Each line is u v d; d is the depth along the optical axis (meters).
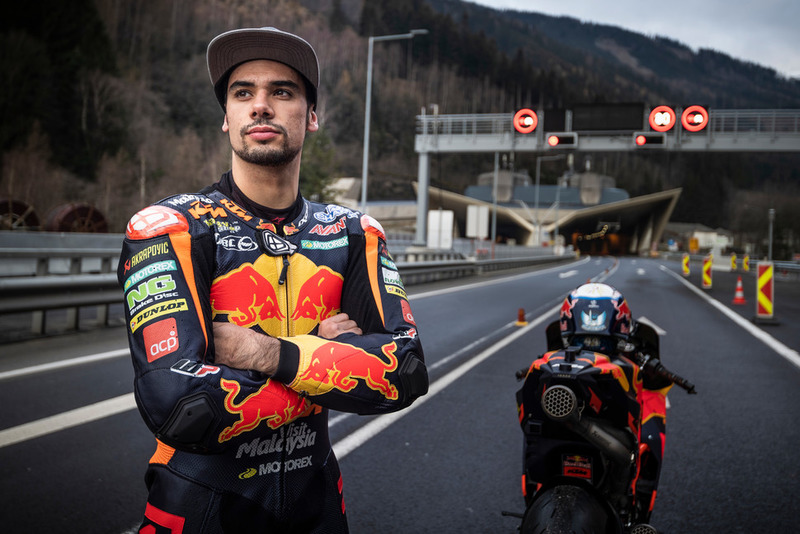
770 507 3.75
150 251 1.29
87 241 18.53
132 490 3.68
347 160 141.00
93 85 64.62
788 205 131.50
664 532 3.42
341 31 173.25
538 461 2.64
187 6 108.00
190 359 1.21
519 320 11.83
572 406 2.34
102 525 3.23
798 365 8.23
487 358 8.47
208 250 1.34
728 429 5.36
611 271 41.09
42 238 17.08
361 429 5.18
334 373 1.29
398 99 172.88
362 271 1.53
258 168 1.43
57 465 4.03
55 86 63.31
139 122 74.62
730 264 47.09
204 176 72.19
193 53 98.88
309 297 1.43
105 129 65.12
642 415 3.11
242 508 1.34
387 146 161.50
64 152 59.75
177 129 82.44
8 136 54.59
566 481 2.52
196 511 1.30
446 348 9.24
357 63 162.38
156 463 1.38
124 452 4.29
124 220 57.09
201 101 89.75
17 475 3.85
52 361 6.95
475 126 27.92
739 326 12.20
